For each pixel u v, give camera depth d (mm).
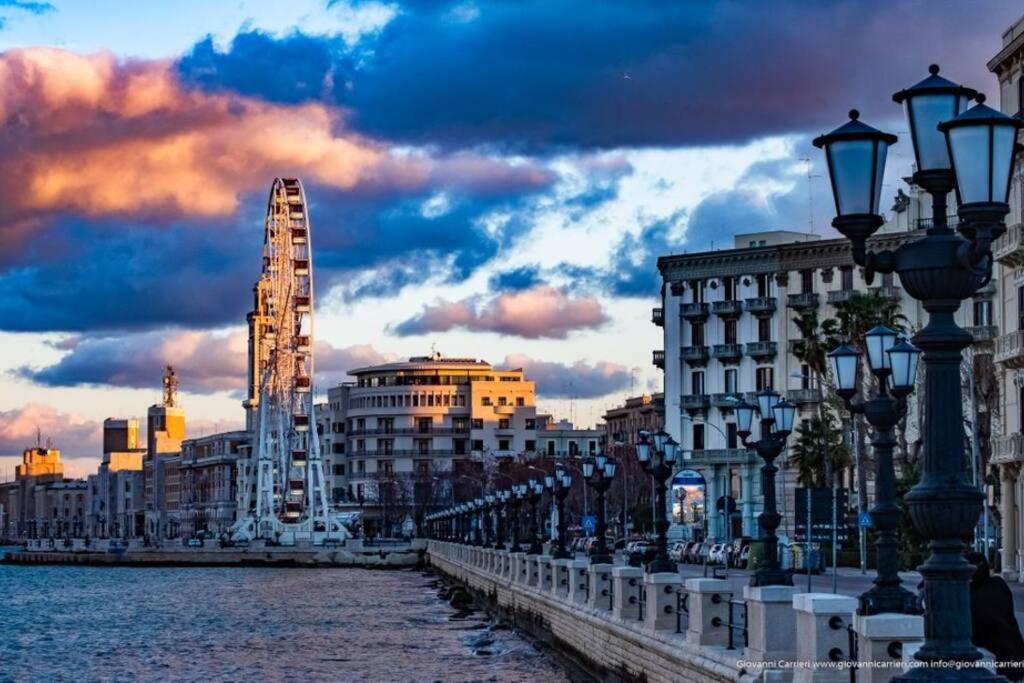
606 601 57125
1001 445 84750
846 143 17984
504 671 68750
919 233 137125
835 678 27500
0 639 102250
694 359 157875
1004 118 16938
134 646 94438
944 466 17969
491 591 104250
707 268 158375
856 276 147500
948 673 17703
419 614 116625
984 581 24031
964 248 17656
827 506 43969
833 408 126750
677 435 159375
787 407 41156
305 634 99375
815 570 88750
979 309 130875
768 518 38594
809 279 151000
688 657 38375
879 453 27016
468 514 163625
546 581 75938
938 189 18156
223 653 87625
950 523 17859
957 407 18094
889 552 26125
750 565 90688
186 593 161250
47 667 81875
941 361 18109
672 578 44312
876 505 26906
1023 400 83875
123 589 173875
